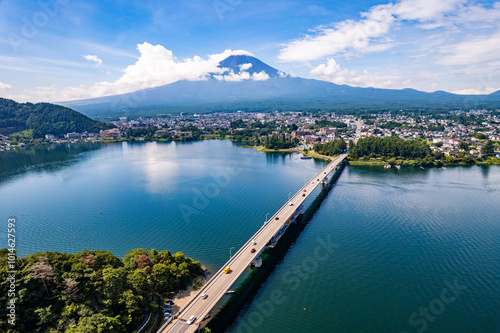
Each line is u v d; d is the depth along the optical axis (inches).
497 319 4549.7
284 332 4343.0
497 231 7332.7
